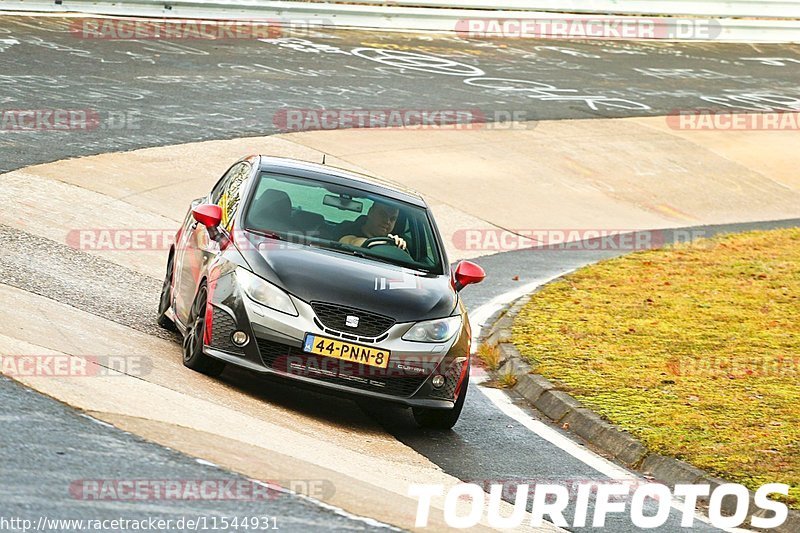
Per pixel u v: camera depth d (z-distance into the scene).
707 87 106.75
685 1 127.50
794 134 95.19
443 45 107.38
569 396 34.31
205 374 30.52
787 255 62.50
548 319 45.06
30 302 33.69
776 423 32.38
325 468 24.05
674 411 33.06
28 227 45.62
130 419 24.05
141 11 94.75
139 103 71.50
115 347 30.77
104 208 52.06
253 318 28.77
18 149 57.84
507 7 116.69
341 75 89.06
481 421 32.34
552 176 75.62
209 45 91.38
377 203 33.81
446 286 31.73
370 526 20.61
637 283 53.75
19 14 89.06
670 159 83.94
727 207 77.31
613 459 29.97
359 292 29.45
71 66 76.94
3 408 22.95
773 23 132.50
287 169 34.38
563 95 95.38
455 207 65.75
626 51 118.44
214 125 70.12
